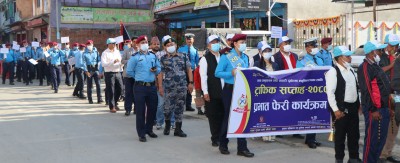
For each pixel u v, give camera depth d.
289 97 7.30
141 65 8.42
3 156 7.36
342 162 6.53
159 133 9.27
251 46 15.99
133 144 8.23
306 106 7.42
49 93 17.28
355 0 17.64
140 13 32.72
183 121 10.66
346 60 6.27
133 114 11.83
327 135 8.98
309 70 7.37
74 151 7.70
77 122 10.61
